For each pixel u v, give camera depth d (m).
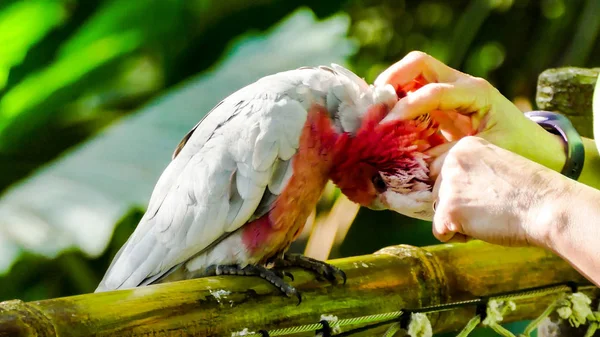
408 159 3.12
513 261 3.06
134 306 2.93
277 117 3.11
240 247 3.11
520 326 3.32
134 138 3.46
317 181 3.13
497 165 2.99
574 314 3.07
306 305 2.99
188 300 2.95
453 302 3.04
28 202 3.39
